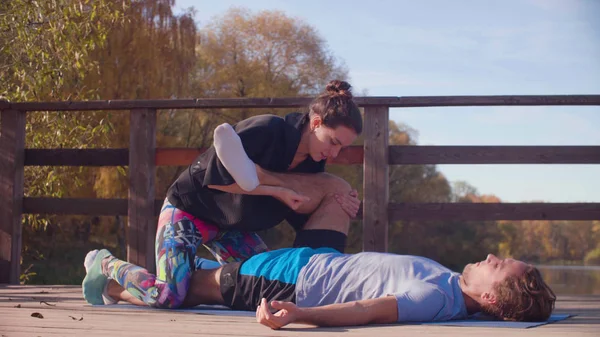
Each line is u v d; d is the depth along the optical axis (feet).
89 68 26.89
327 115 9.45
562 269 128.47
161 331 7.22
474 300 8.25
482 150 14.21
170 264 9.34
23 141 16.12
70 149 15.90
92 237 66.64
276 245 73.77
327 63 77.41
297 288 8.46
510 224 121.19
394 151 14.43
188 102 14.92
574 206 13.89
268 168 9.76
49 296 12.19
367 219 14.20
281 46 75.31
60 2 24.13
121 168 24.93
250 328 7.46
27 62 25.44
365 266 8.39
